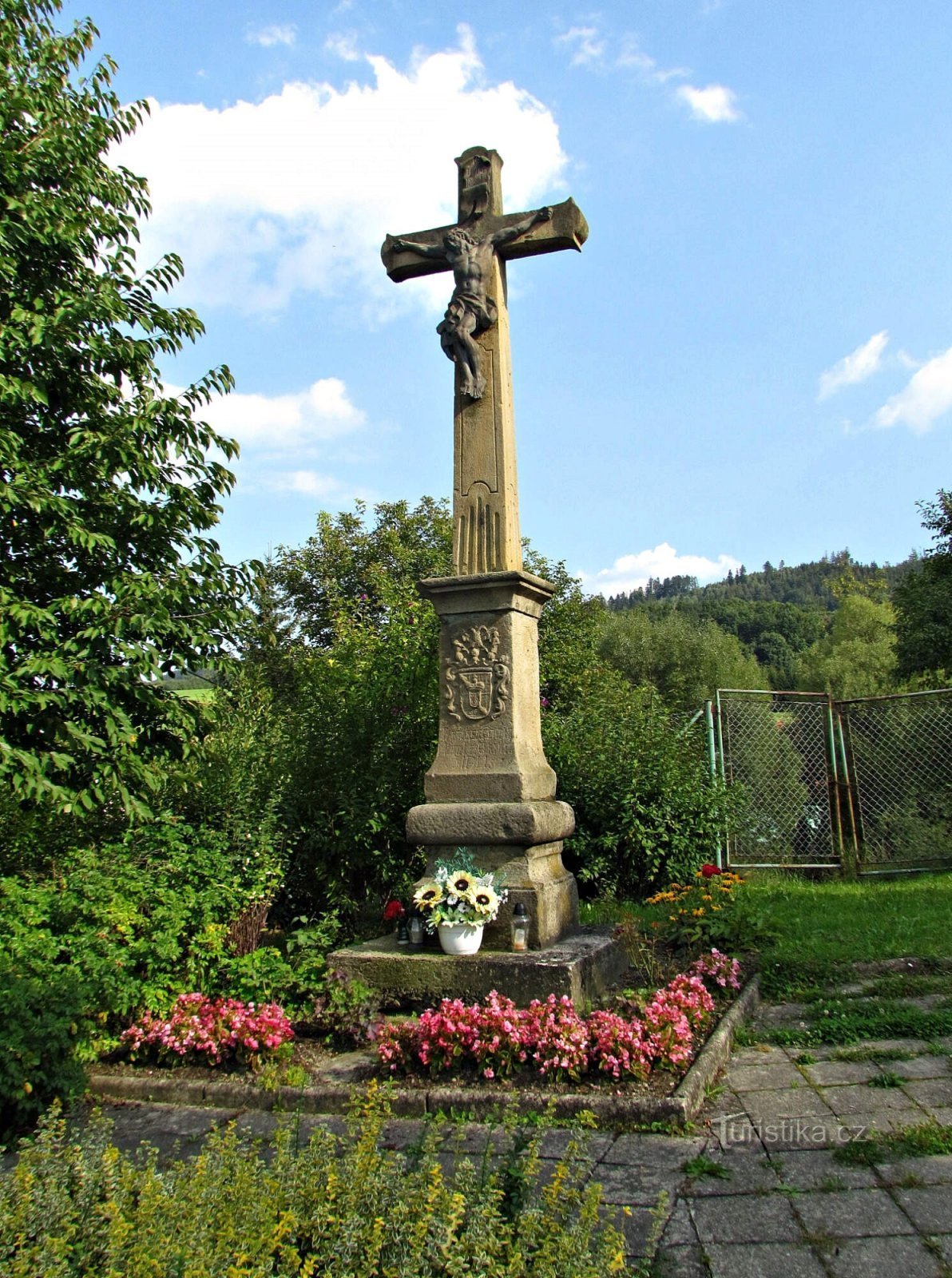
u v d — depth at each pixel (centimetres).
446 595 680
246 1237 225
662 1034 474
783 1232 323
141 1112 466
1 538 765
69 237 780
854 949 686
